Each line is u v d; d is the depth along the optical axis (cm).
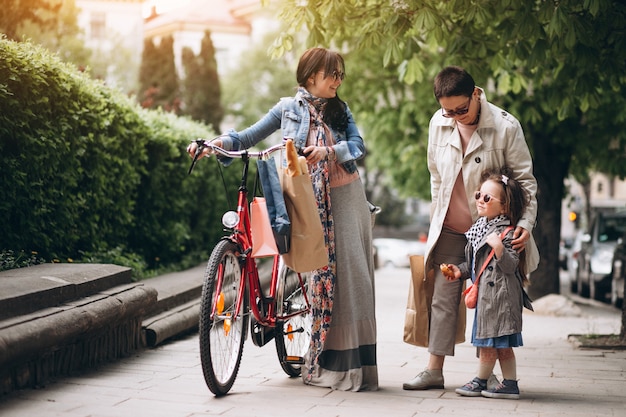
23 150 789
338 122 600
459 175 599
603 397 591
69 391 547
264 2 916
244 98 4566
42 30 1664
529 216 575
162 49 2833
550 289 1759
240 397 554
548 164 1748
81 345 626
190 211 1276
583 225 4562
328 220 588
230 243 559
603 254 1969
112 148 965
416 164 2025
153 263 1172
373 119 1875
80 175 895
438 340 603
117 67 3891
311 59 594
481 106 588
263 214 566
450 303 605
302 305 638
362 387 591
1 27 1496
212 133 1421
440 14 899
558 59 1028
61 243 862
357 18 958
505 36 882
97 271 702
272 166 550
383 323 1103
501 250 559
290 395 566
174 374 624
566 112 1068
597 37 850
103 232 979
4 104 758
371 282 603
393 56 871
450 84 570
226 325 561
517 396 575
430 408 538
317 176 586
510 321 562
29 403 508
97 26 4544
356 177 605
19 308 554
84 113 893
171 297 865
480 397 580
